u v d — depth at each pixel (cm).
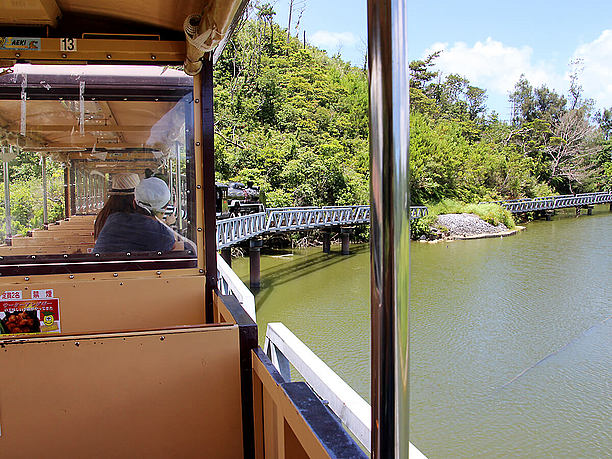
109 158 308
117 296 307
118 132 308
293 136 3338
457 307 1822
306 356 331
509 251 2977
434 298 1948
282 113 3581
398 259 80
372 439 85
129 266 310
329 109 3978
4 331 301
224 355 188
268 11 4028
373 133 80
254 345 190
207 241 315
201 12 254
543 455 882
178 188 314
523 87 6925
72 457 179
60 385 178
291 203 3080
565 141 6047
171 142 312
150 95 309
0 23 291
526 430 962
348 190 3303
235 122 3378
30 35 295
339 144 3500
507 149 5738
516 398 1095
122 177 310
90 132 304
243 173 2986
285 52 4300
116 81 304
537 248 3072
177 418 185
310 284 2106
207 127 314
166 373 184
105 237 307
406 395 82
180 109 312
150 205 312
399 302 80
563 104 6669
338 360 1292
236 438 190
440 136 4697
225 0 199
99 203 310
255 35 3872
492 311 1770
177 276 313
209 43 248
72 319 305
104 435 181
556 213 5334
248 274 2288
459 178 4531
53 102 301
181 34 308
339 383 291
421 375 1244
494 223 3859
